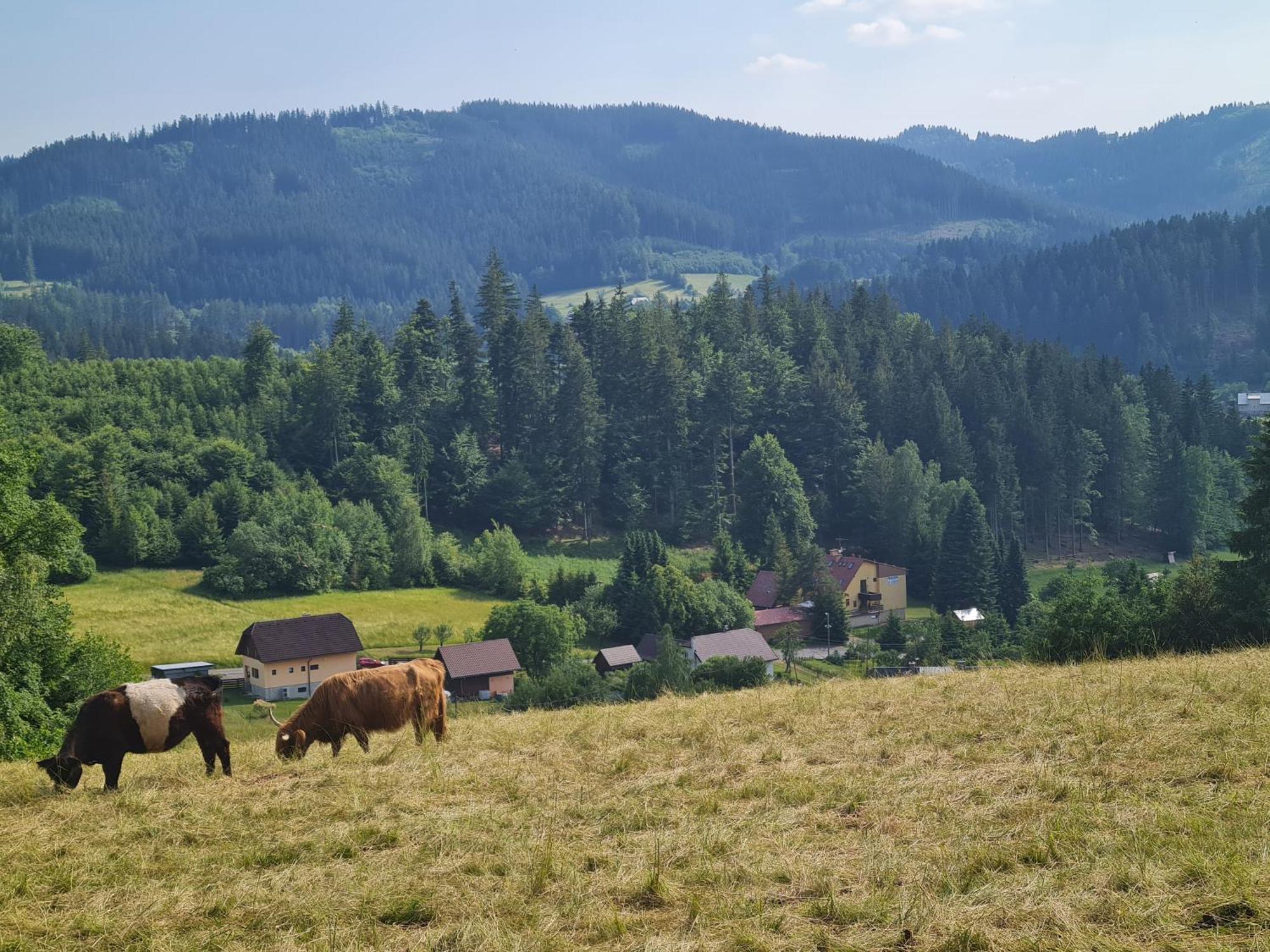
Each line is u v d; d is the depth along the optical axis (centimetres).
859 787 1101
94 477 8875
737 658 5788
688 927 796
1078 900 779
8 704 2441
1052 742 1210
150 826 1094
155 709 1302
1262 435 3456
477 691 6034
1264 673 1539
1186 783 1031
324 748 1494
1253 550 3416
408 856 970
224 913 868
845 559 9131
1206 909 747
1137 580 6675
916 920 771
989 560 8744
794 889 852
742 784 1142
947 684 1731
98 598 7644
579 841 996
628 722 1560
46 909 891
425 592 8594
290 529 8519
